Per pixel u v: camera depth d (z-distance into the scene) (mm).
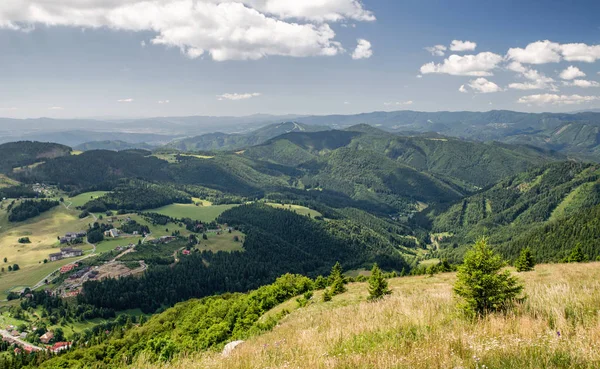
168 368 13742
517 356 7758
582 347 7617
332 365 8945
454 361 7930
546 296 13492
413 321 13148
